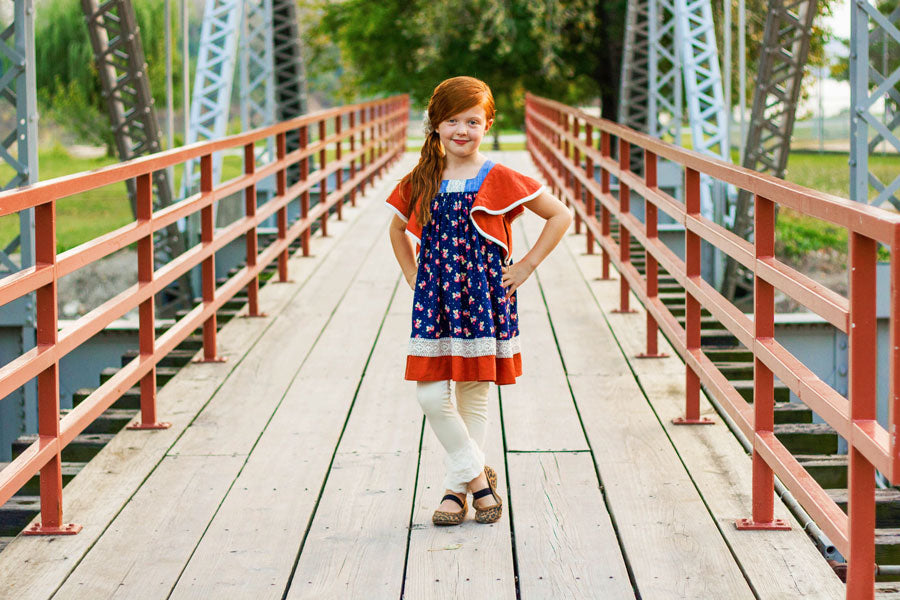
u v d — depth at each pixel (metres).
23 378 3.10
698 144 14.17
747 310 12.82
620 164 6.42
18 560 3.31
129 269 19.78
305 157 9.02
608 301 7.22
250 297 6.88
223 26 13.79
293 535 3.49
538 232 10.31
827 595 3.01
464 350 3.31
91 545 3.43
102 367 8.23
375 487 3.93
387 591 3.09
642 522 3.56
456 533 3.49
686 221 4.39
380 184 15.01
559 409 4.86
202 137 13.48
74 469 4.53
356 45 28.66
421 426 4.66
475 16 24.17
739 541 3.38
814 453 4.94
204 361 5.78
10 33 7.06
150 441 4.47
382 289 7.78
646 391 5.12
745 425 3.49
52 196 3.29
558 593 3.06
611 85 26.30
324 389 5.25
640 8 19.00
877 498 4.09
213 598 3.06
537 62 25.50
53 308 3.39
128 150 12.58
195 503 3.78
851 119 7.37
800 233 18.80
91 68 31.78
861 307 2.41
